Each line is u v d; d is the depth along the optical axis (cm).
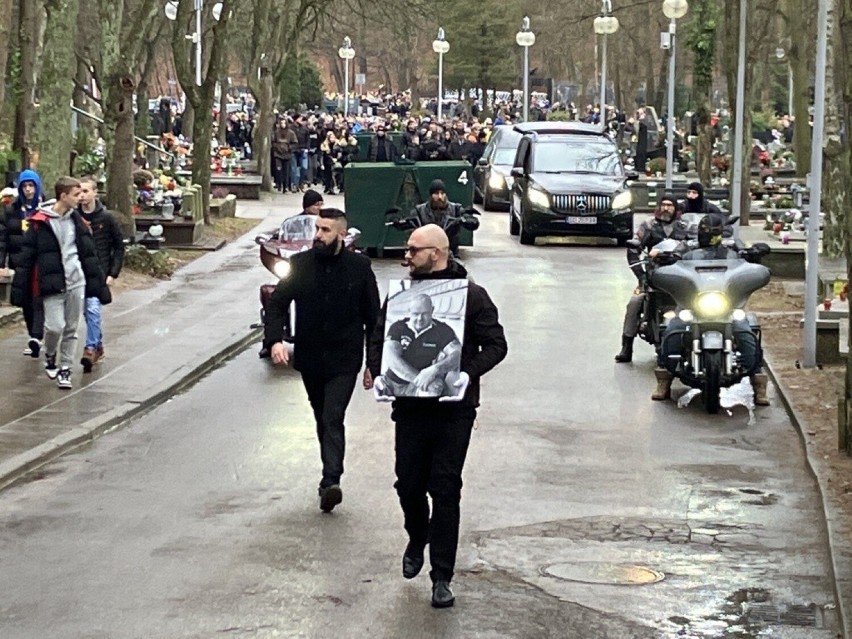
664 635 731
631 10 5966
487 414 1331
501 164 4044
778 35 5522
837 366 1549
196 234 2780
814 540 917
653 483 1070
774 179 4147
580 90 8638
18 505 984
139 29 2467
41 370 1466
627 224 3055
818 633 736
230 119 6091
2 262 1584
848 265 1126
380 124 5172
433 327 780
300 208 3894
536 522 954
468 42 7606
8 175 2144
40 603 770
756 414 1340
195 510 973
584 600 787
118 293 2111
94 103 4225
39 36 2636
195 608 764
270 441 1202
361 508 981
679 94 6806
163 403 1373
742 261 1380
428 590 801
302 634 725
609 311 2070
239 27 5262
